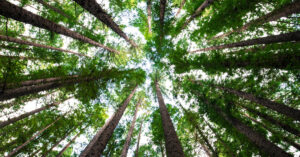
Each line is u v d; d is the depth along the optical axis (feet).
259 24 26.94
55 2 35.96
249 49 32.78
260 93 24.58
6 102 26.50
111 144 36.73
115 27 28.43
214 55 29.25
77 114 33.96
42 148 30.89
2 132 28.30
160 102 31.42
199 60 30.91
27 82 21.31
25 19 15.43
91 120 41.68
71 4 36.86
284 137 26.91
